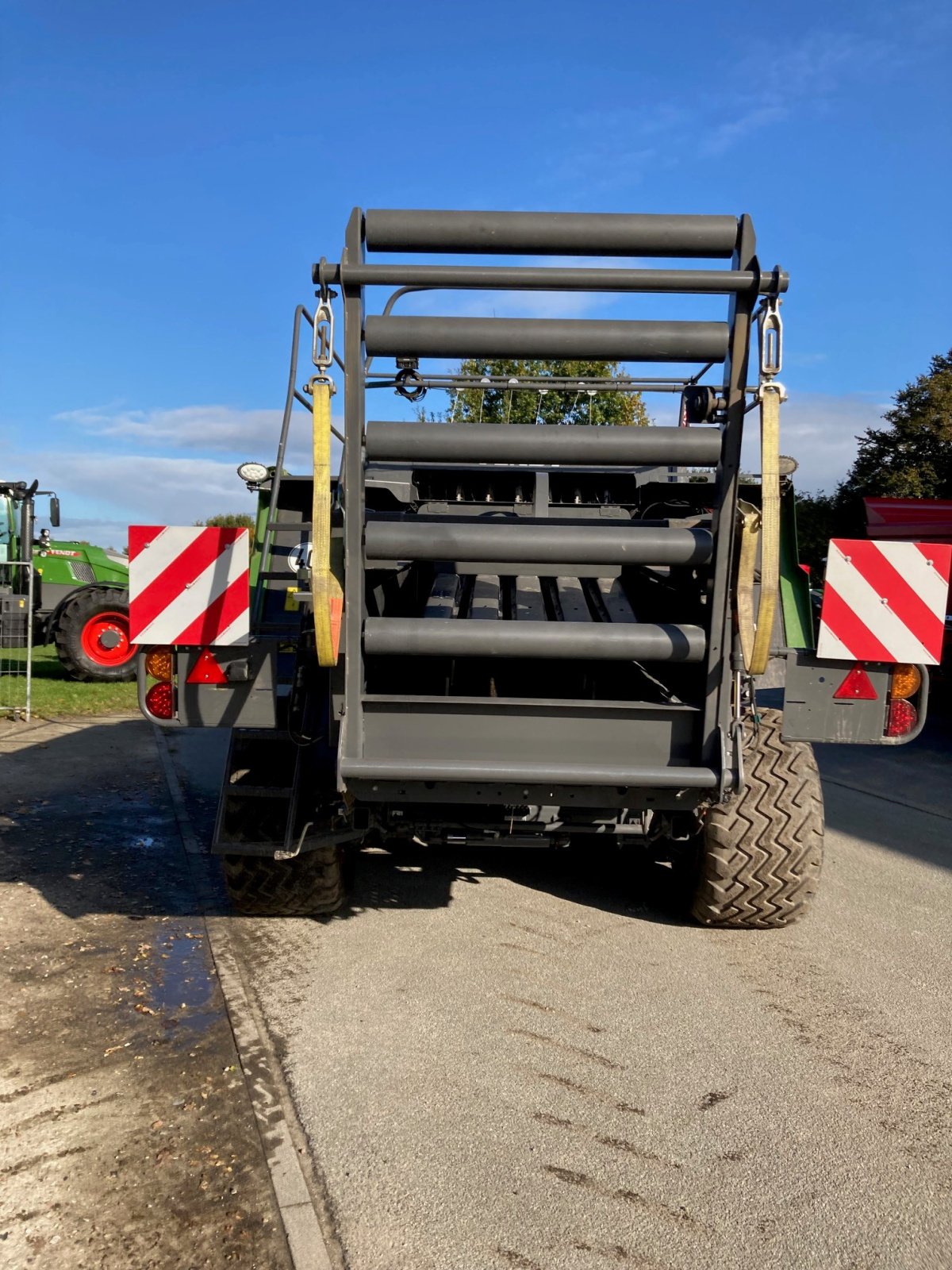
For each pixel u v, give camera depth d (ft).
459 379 16.35
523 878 15.62
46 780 21.56
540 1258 6.93
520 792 10.25
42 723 29.40
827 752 30.12
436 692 12.15
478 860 16.53
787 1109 9.02
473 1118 8.67
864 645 10.28
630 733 9.93
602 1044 10.17
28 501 37.73
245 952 12.30
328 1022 10.44
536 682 12.23
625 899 14.70
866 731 10.50
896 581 10.21
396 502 14.29
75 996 10.85
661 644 9.65
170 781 21.76
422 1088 9.15
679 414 16.88
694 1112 8.91
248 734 12.23
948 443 88.17
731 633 9.65
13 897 14.01
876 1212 7.56
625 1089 9.28
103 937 12.60
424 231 8.95
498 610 12.02
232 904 13.19
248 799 12.27
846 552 10.21
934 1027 10.83
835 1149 8.40
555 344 9.11
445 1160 8.04
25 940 12.43
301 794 12.14
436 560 9.60
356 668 9.68
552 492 15.89
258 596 11.71
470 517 10.78
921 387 90.74
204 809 19.31
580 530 9.47
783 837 12.44
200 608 10.41
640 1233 7.24
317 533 8.75
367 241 9.03
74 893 14.26
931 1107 9.12
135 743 26.45
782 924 13.15
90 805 19.47
